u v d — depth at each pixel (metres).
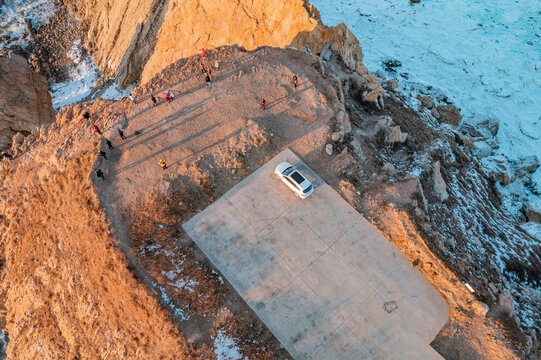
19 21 55.47
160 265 20.42
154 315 19.12
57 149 24.98
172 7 42.84
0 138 42.09
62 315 21.23
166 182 22.84
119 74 47.78
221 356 18.44
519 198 37.44
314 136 25.38
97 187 22.64
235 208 22.89
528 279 26.45
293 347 19.17
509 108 46.31
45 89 47.44
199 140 24.67
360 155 25.58
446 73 49.56
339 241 21.97
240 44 36.66
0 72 41.84
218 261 21.27
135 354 18.77
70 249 22.17
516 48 51.41
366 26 55.19
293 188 22.83
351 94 32.84
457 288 20.39
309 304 20.23
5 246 25.94
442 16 55.78
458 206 28.66
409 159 28.84
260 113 25.92
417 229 21.78
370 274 21.09
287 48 30.06
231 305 20.03
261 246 21.77
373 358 19.08
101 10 52.41
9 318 24.08
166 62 42.69
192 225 22.23
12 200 26.34
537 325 21.66
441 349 19.41
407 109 38.06
